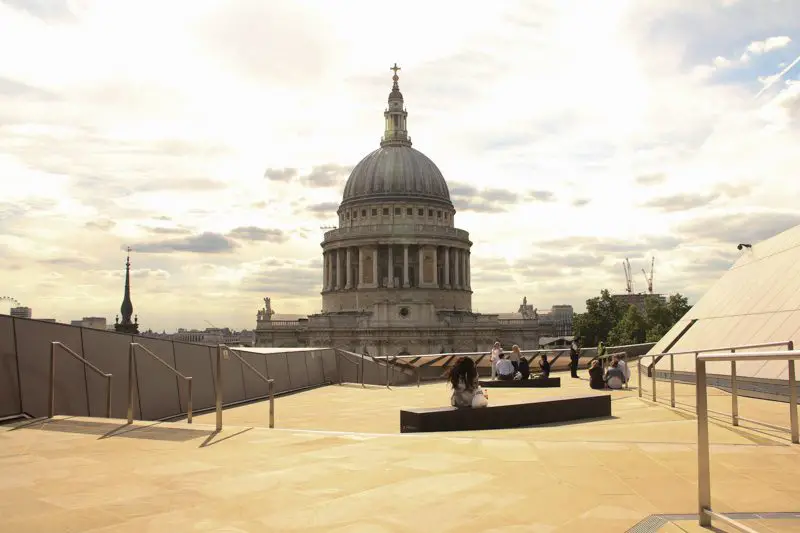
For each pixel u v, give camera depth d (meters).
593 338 181.12
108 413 21.69
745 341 33.75
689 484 12.58
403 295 171.00
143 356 30.55
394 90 196.25
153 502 11.81
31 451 16.17
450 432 20.17
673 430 19.86
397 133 193.50
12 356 23.41
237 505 11.56
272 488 12.56
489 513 10.93
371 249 175.38
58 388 25.19
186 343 34.12
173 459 15.10
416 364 62.56
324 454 15.35
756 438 17.56
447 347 158.25
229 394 36.84
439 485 12.61
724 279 43.72
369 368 57.31
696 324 41.81
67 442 17.27
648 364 43.69
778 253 38.47
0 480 13.41
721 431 19.17
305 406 34.53
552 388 42.62
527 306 187.88
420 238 173.75
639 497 11.77
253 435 17.84
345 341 158.50
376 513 11.01
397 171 182.75
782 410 21.64
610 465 14.07
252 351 43.84
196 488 12.65
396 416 29.16
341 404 35.38
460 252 183.25
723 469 13.66
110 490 12.60
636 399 30.98
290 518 10.84
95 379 27.16
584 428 21.09
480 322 163.50
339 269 178.75
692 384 33.66
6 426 19.83
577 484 12.61
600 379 40.44
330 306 178.38
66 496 12.27
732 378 20.09
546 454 15.13
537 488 12.36
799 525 10.05
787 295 33.56
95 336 27.70
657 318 161.00
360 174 186.50
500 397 34.69
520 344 166.25
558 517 10.70
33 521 10.87
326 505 11.48
